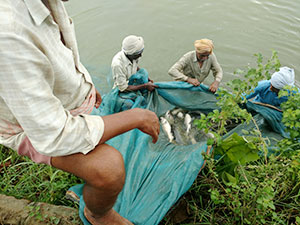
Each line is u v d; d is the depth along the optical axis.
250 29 5.55
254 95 3.79
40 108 1.21
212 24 5.69
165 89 3.69
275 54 2.14
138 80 3.78
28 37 1.15
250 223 2.14
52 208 2.25
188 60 3.80
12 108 1.20
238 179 2.46
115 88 3.60
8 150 2.99
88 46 5.16
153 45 5.20
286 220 2.33
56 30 1.36
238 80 2.23
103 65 4.79
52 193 2.46
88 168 1.52
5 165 2.86
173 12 6.01
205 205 2.47
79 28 5.54
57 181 2.60
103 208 1.76
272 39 5.32
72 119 1.38
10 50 1.06
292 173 2.39
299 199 2.42
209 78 4.61
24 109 1.18
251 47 5.16
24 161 2.88
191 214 2.41
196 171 2.41
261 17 5.86
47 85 1.25
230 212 2.29
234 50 5.11
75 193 2.32
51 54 1.28
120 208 2.22
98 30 5.52
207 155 2.33
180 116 3.58
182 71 3.92
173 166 2.49
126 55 3.50
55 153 1.34
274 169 2.47
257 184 2.34
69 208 2.25
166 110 3.66
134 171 2.50
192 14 5.96
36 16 1.18
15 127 1.51
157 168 2.51
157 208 2.20
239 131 3.15
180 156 2.59
